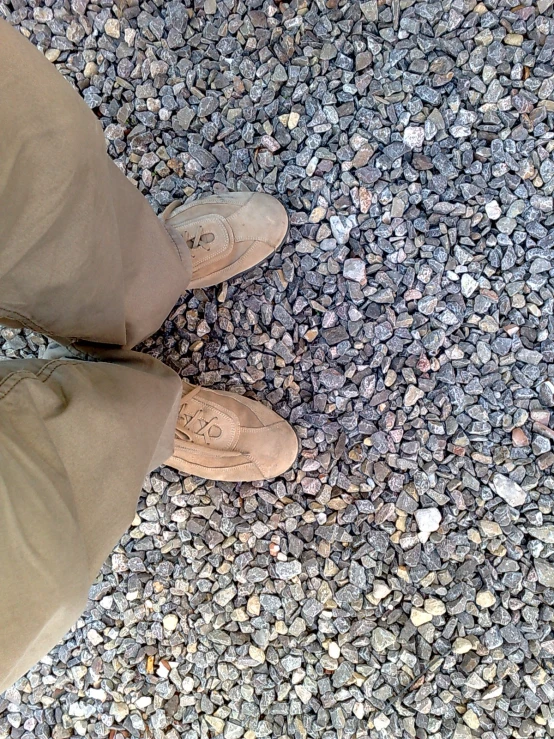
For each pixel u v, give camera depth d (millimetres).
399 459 1006
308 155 997
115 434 587
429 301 987
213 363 1036
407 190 986
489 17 948
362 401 1010
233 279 1020
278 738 1035
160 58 1019
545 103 955
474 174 978
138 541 1058
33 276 544
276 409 1035
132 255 689
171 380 811
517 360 987
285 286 1013
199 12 1001
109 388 637
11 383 508
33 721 1083
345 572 1021
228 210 974
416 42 967
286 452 1000
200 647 1054
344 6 967
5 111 445
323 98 990
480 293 984
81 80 1040
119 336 742
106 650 1067
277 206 983
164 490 1047
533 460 988
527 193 968
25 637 442
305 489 1025
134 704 1066
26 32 1033
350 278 1000
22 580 437
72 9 1017
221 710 1051
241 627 1043
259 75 1001
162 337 1041
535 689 989
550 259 968
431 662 1001
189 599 1053
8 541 431
